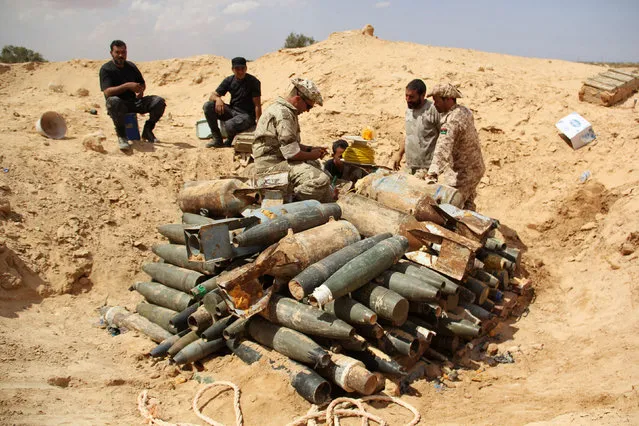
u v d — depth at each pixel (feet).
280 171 20.56
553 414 12.51
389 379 14.02
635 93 30.40
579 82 33.88
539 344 17.04
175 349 15.08
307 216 16.39
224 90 29.32
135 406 12.57
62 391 12.32
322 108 35.73
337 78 39.34
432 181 18.56
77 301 18.29
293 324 13.80
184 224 18.51
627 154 25.25
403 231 16.61
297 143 19.86
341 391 13.61
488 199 26.40
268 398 12.84
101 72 27.35
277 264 13.97
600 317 17.88
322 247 14.88
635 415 11.07
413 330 14.85
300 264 14.42
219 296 14.65
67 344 15.31
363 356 14.19
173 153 27.53
